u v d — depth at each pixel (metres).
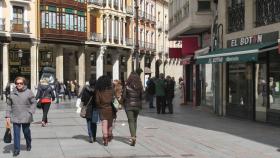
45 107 18.78
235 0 22.17
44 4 53.53
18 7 51.66
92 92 13.79
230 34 22.47
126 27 68.88
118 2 65.56
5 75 50.25
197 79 31.88
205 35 29.34
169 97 25.62
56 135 15.62
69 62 58.84
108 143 13.73
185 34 31.67
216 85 24.64
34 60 52.94
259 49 17.23
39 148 12.77
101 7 61.78
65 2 55.31
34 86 52.31
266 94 19.28
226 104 23.45
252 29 20.05
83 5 58.03
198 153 11.88
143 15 74.81
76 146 13.14
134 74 13.38
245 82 21.30
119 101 14.76
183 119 21.72
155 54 81.12
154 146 13.12
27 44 52.72
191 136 15.30
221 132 16.30
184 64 35.78
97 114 13.80
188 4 27.89
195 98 32.00
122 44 66.94
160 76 25.75
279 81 18.09
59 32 54.78
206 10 26.62
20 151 12.27
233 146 13.02
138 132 16.48
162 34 84.81
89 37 59.12
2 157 11.48
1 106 36.19
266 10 18.97
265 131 16.45
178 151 12.21
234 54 19.00
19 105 11.73
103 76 13.53
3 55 50.28
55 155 11.63
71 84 52.12
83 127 18.17
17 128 11.73
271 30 18.36
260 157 11.23
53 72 50.06
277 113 18.30
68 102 42.59
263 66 19.58
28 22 52.09
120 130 17.20
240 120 20.81
